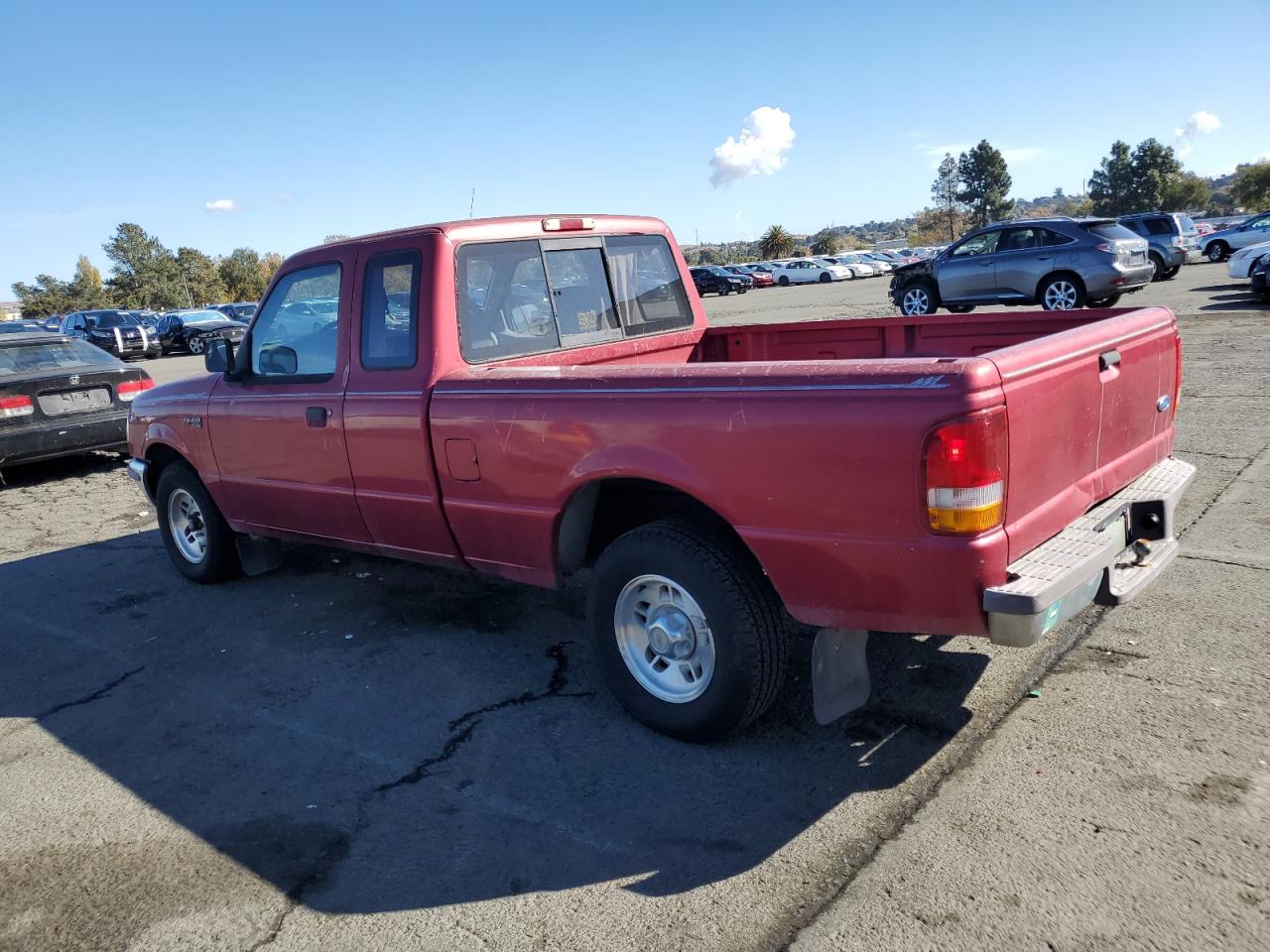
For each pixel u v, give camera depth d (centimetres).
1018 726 340
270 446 484
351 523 461
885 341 477
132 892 291
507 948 253
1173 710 340
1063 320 415
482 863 291
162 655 480
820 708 315
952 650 406
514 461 369
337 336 438
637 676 359
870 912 253
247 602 548
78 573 639
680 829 300
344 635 486
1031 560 287
